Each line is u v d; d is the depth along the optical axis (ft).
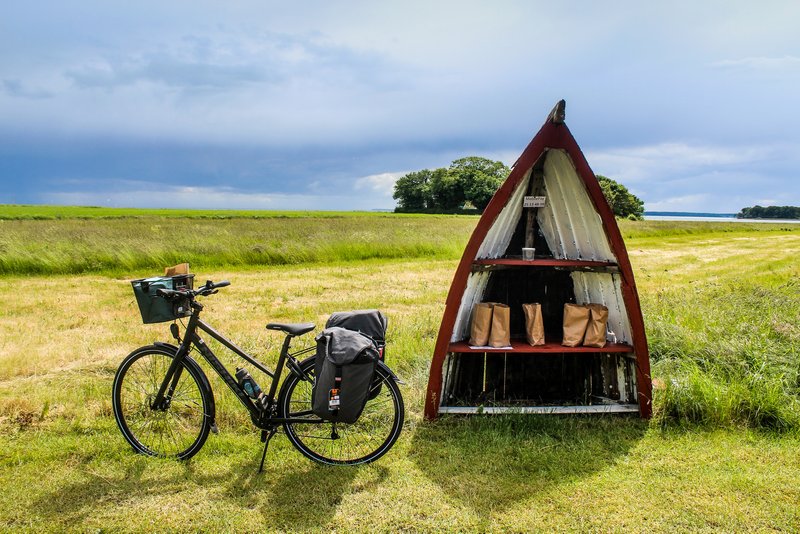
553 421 13.55
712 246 80.07
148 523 9.50
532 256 14.26
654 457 11.89
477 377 15.72
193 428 12.87
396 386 11.37
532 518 9.66
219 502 10.14
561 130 12.55
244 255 48.39
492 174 336.49
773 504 10.05
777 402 13.70
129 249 45.52
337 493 10.46
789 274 40.91
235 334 21.62
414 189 345.92
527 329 14.14
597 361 15.40
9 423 13.32
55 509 9.92
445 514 9.79
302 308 27.58
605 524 9.50
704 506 10.01
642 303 25.91
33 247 44.65
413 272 43.29
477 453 12.00
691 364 16.83
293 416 11.43
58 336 21.50
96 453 11.96
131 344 20.45
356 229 75.41
